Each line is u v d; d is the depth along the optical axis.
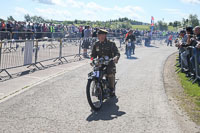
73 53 13.84
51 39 11.62
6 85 7.14
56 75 8.80
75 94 6.41
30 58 10.10
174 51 21.42
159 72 9.84
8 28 19.28
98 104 5.31
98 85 5.25
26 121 4.50
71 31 26.45
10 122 4.43
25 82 7.60
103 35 5.62
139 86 7.39
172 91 6.81
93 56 5.90
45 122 4.47
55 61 12.31
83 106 5.46
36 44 10.28
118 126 4.36
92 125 4.39
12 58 9.05
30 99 5.85
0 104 5.42
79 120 4.62
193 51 7.73
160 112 5.11
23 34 19.88
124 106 5.51
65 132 4.07
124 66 11.21
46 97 6.05
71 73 9.25
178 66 11.16
